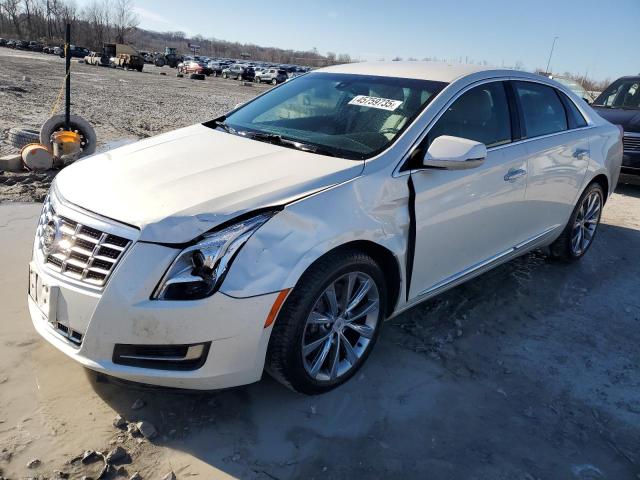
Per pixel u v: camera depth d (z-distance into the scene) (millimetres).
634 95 9328
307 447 2660
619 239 6293
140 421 2705
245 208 2572
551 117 4500
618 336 4035
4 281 4004
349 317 3045
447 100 3535
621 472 2689
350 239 2812
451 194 3387
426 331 3811
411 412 2973
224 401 2918
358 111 3615
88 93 20516
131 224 2486
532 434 2896
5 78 22750
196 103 21188
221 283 2455
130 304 2424
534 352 3697
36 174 7020
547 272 5078
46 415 2697
